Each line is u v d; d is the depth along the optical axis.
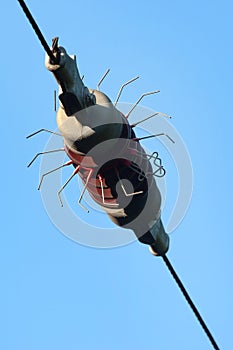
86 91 19.67
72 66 18.89
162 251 24.30
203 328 25.22
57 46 18.55
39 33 17.83
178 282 25.03
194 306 25.11
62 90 19.12
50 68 18.61
